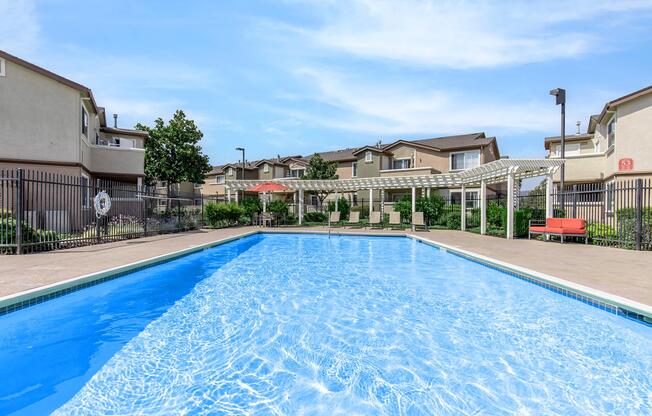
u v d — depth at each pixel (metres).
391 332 4.43
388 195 28.92
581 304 5.11
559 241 12.21
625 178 14.44
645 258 8.09
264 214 21.31
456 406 2.86
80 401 2.91
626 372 3.39
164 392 3.06
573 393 3.04
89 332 4.39
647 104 14.02
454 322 4.76
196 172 24.72
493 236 14.62
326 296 6.04
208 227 18.59
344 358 3.72
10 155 13.14
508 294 6.11
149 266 7.61
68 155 14.11
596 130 20.30
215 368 3.50
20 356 3.73
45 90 13.81
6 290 4.89
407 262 9.55
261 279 7.38
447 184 18.91
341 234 16.80
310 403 2.91
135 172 18.05
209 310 5.27
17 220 8.34
